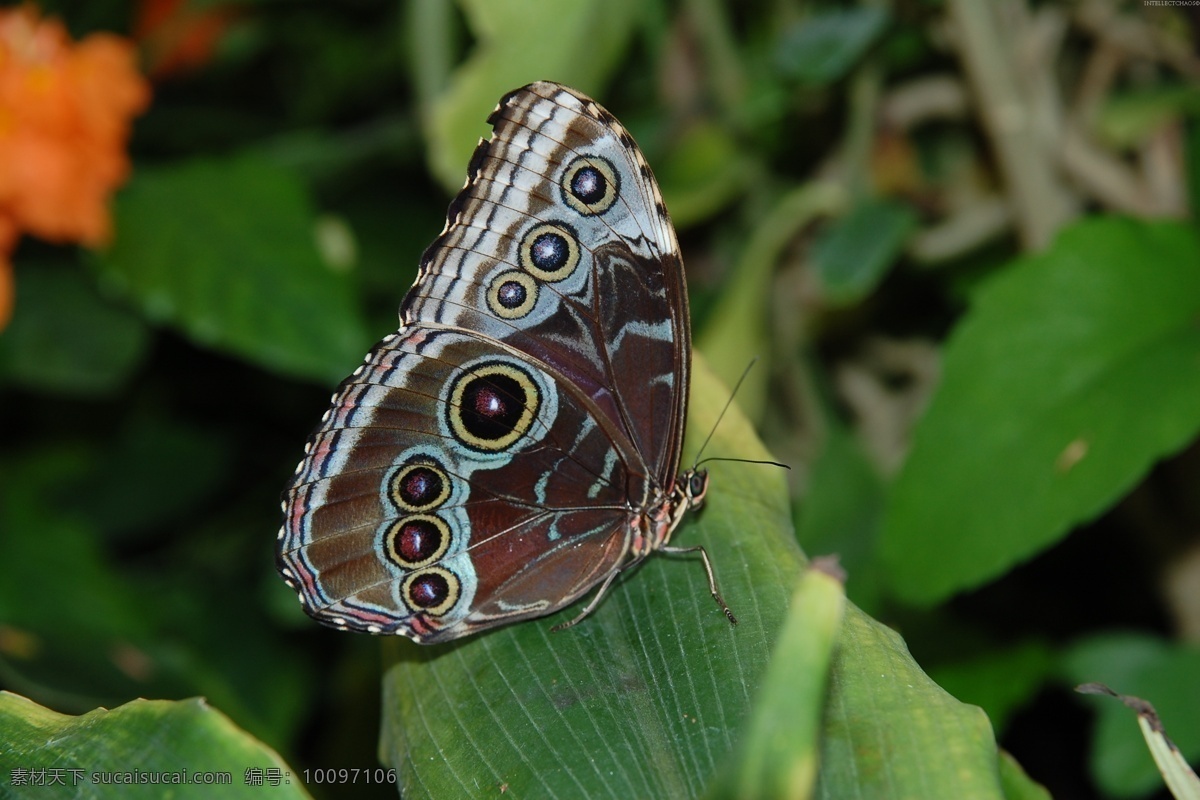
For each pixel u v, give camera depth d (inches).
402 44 30.6
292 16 31.6
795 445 28.2
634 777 21.1
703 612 21.9
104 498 31.8
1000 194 27.6
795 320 27.9
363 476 22.7
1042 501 23.7
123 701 25.4
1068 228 24.6
